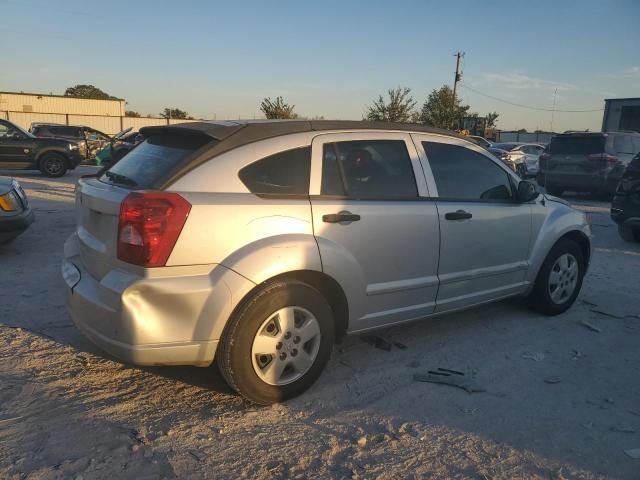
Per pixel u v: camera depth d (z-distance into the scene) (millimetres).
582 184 14695
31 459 2799
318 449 3006
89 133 23703
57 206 10953
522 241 4828
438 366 4109
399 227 3898
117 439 3010
